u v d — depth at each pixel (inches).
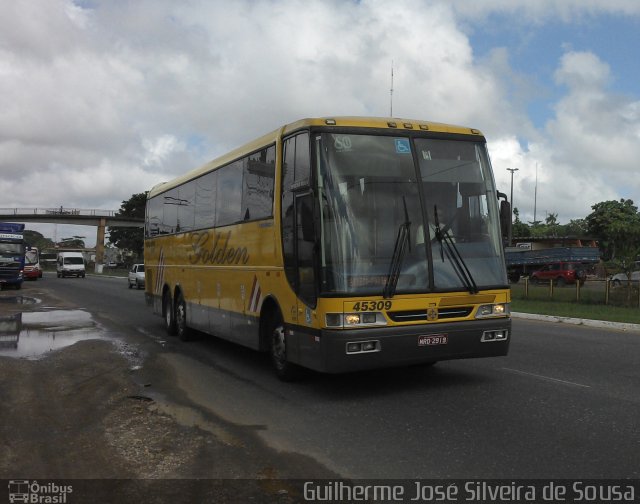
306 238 288.5
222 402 297.6
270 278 337.4
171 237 558.3
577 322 655.8
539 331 573.0
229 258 404.2
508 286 312.7
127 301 1008.9
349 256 281.6
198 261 475.2
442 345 292.0
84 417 270.4
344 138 295.4
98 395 313.1
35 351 452.8
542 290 987.3
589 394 298.4
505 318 310.2
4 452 221.3
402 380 338.0
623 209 2839.6
